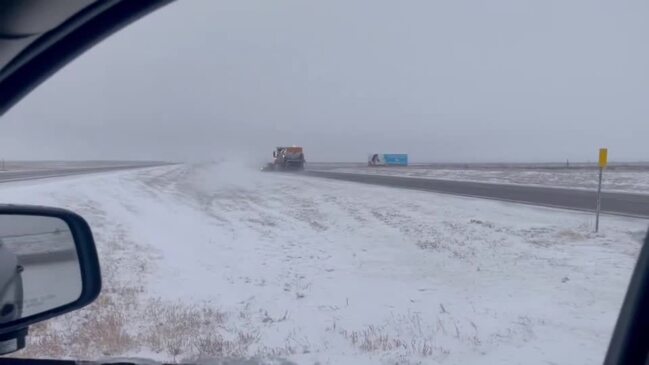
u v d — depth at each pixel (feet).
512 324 31.45
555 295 37.99
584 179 197.77
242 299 39.83
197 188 152.97
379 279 46.44
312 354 26.89
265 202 119.96
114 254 54.24
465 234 69.26
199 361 25.25
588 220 76.07
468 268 49.16
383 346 27.94
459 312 34.99
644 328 10.86
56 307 12.16
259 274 49.03
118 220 79.51
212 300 39.27
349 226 81.20
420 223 81.30
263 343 29.22
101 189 122.62
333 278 47.16
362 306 37.55
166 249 59.72
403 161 414.21
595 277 42.70
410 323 32.76
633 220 75.00
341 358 26.13
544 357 25.50
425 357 26.09
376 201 117.29
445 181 188.85
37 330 30.17
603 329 29.55
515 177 219.82
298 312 36.04
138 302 37.42
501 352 26.48
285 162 277.23
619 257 49.96
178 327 31.12
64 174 184.03
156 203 107.76
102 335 29.07
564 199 110.83
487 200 111.86
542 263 49.42
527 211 90.33
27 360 11.01
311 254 59.57
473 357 25.99
